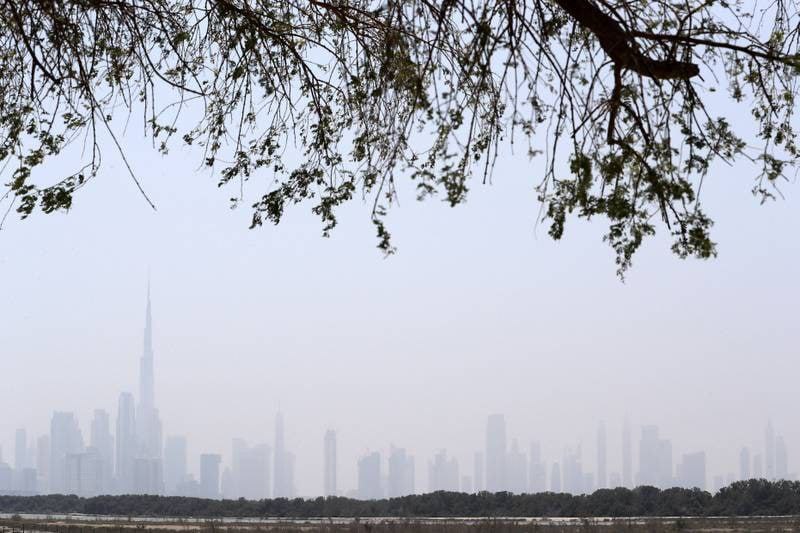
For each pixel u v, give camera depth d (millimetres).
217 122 20250
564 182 14398
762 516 98375
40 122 18453
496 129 15867
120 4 18531
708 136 14961
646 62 14852
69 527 94750
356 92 19641
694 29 15070
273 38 19891
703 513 103375
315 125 20297
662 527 80875
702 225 14070
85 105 18406
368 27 19203
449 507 116375
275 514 122125
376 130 18562
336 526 91750
